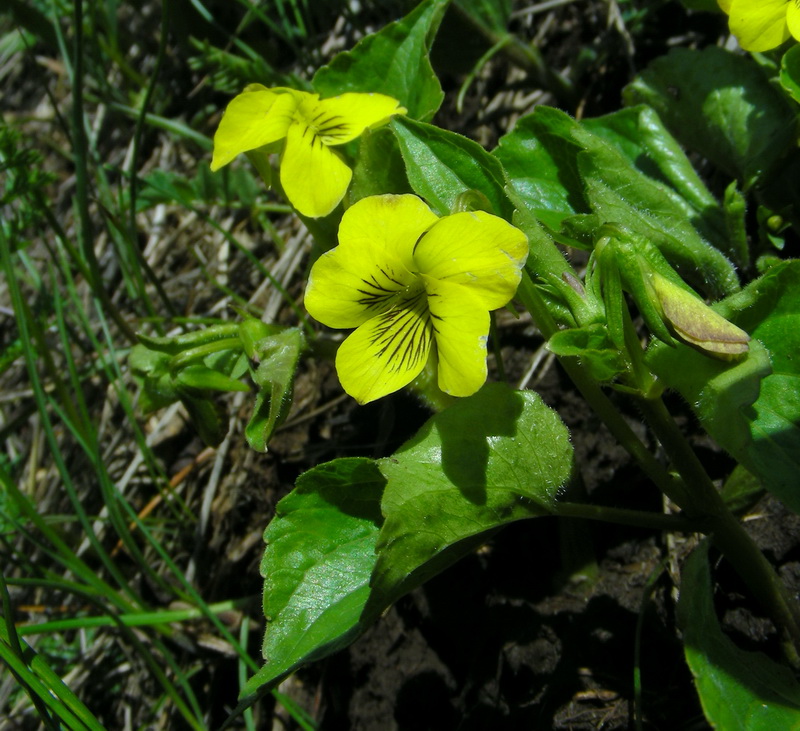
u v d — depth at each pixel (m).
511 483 0.10
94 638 0.17
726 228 0.12
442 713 0.13
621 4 0.17
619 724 0.11
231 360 0.13
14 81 0.27
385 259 0.09
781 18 0.11
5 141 0.16
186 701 0.16
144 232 0.22
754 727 0.09
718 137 0.13
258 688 0.10
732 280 0.11
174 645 0.16
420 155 0.11
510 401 0.10
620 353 0.09
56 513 0.19
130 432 0.19
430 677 0.13
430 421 0.10
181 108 0.22
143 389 0.13
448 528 0.09
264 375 0.11
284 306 0.18
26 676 0.10
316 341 0.12
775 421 0.09
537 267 0.10
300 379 0.17
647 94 0.14
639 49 0.17
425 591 0.13
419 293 0.10
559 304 0.10
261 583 0.16
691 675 0.11
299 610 0.10
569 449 0.10
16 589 0.18
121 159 0.23
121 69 0.22
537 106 0.12
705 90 0.13
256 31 0.21
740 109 0.13
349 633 0.09
